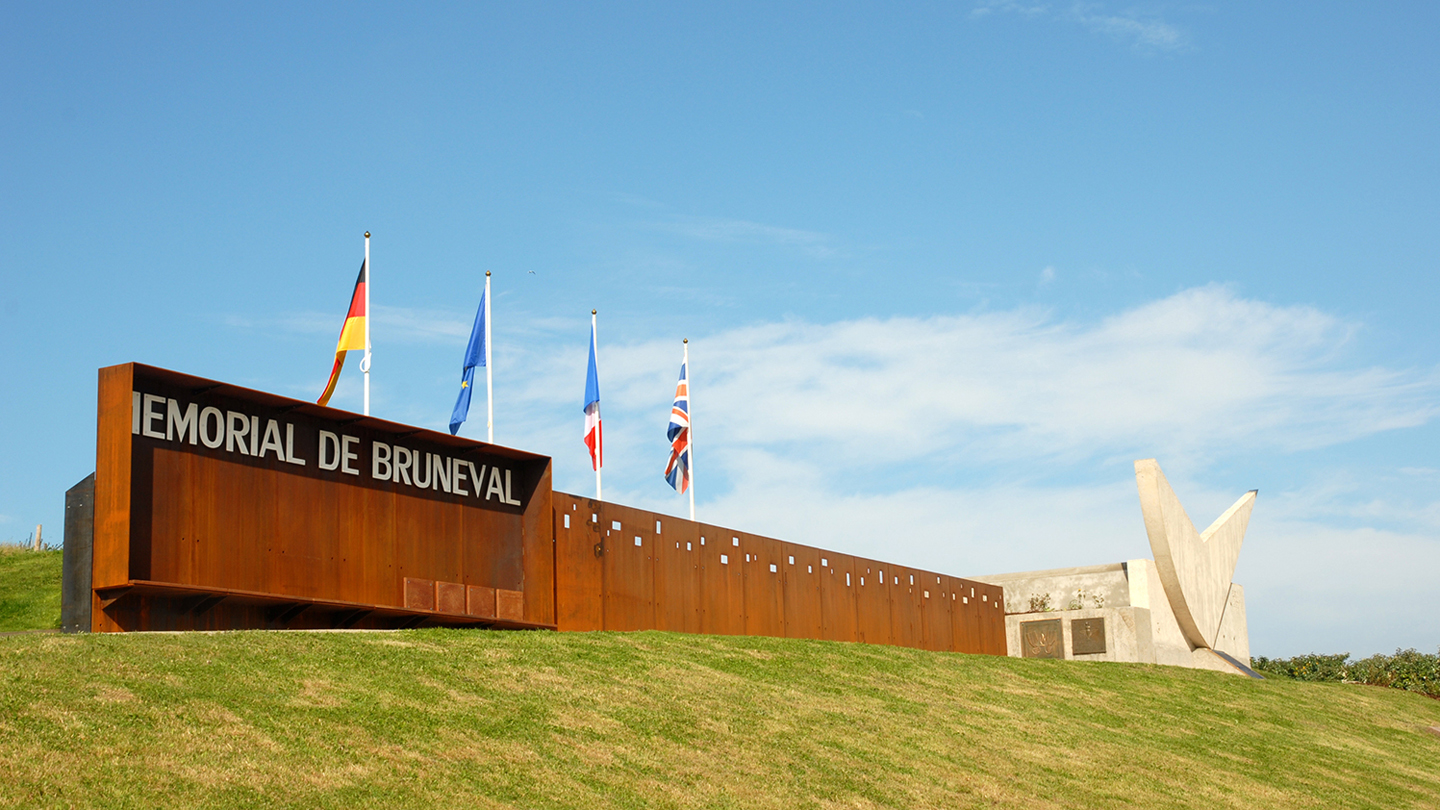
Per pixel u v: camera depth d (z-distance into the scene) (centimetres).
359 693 1697
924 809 1805
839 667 2691
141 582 1866
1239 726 3025
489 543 2567
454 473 2517
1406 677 5169
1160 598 4703
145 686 1523
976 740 2292
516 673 2000
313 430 2252
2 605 2925
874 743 2102
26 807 1169
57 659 1559
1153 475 4578
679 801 1603
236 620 2073
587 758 1681
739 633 3206
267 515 2138
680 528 3073
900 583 3956
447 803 1408
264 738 1453
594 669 2159
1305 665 5841
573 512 2745
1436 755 3181
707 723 1983
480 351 2922
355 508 2298
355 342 2611
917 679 2759
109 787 1244
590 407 3141
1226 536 5253
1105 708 2911
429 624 2405
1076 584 4909
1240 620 5359
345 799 1351
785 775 1812
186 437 2036
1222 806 2177
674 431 3369
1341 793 2472
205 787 1294
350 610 2228
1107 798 2072
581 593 2722
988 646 4434
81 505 1964
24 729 1326
